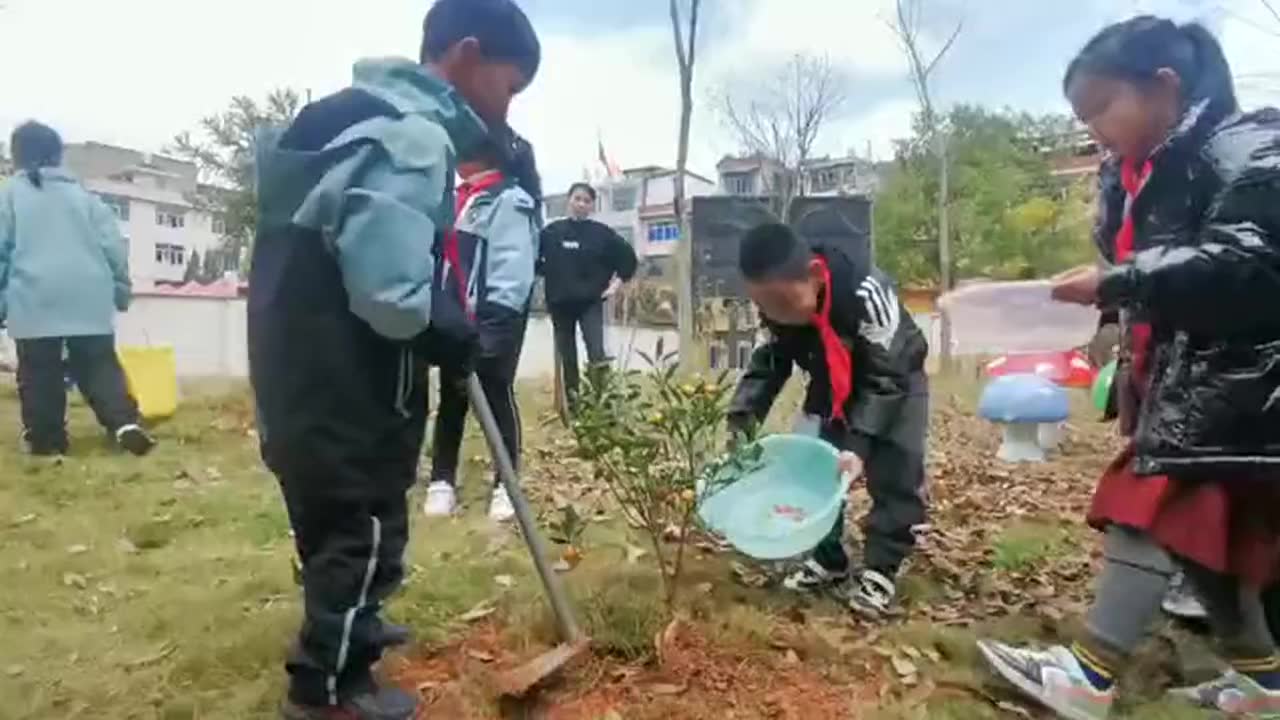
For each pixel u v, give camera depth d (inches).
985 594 141.3
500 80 98.2
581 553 146.9
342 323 85.5
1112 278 92.0
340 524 89.5
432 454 182.4
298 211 83.0
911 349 129.6
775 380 140.8
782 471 136.8
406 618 120.4
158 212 1651.1
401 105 87.5
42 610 126.3
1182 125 93.3
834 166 1143.6
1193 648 121.3
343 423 86.5
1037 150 1016.2
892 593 130.2
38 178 222.1
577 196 302.4
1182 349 94.6
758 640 115.6
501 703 100.4
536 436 262.5
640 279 744.3
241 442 245.3
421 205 83.0
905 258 995.3
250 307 88.5
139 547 155.6
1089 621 102.7
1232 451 92.4
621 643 110.3
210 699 102.9
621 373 119.9
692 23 518.6
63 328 220.4
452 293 92.8
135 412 230.1
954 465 252.7
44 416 223.3
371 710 92.1
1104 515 101.1
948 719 101.5
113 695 103.3
